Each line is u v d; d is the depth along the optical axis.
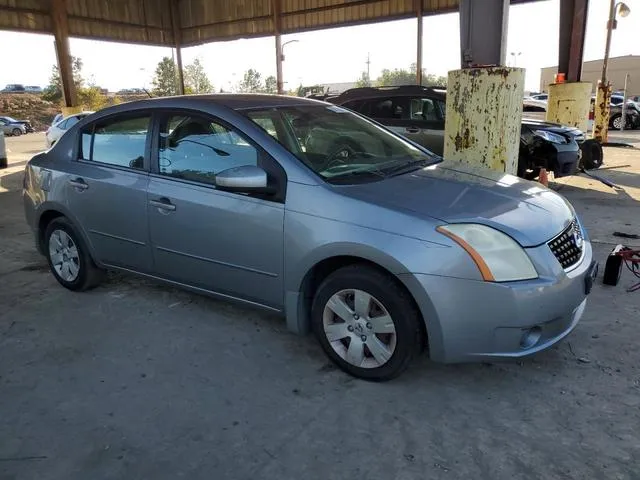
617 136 18.91
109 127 4.24
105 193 4.11
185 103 3.87
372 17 18.59
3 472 2.51
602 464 2.48
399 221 2.92
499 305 2.78
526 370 3.28
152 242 3.93
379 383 3.17
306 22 19.81
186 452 2.63
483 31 5.91
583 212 7.29
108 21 19.88
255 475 2.47
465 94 5.71
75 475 2.49
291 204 3.22
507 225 2.92
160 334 3.86
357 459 2.56
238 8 20.95
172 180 3.78
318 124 3.88
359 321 3.13
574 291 2.99
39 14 17.75
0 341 3.80
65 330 3.95
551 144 8.44
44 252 4.85
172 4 22.08
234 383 3.22
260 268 3.42
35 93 69.81
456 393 3.07
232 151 3.53
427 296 2.83
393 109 9.28
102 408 3.00
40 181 4.59
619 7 14.55
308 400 3.04
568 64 13.02
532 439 2.66
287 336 3.79
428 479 2.42
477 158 5.80
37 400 3.08
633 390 3.04
